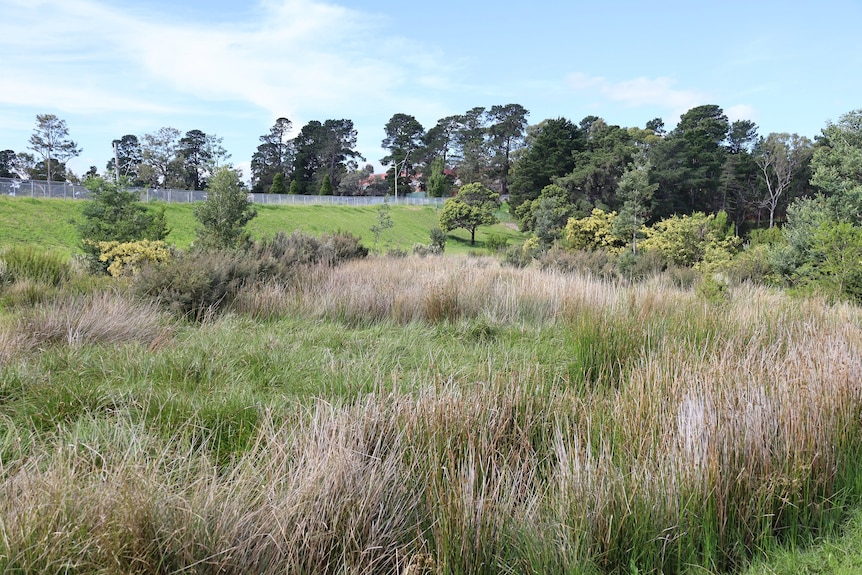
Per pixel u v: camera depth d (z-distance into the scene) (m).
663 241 21.09
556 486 2.65
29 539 1.86
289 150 94.25
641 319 5.17
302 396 3.91
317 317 7.00
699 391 3.15
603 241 29.03
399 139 91.56
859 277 8.73
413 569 2.01
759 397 3.13
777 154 57.19
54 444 2.73
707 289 7.72
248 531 2.09
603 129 62.47
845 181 20.08
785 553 2.46
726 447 2.71
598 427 3.16
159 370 4.25
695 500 2.50
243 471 2.48
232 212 15.52
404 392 3.81
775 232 27.33
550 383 4.14
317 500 2.22
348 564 2.11
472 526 2.26
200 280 6.92
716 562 2.41
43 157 61.66
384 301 7.39
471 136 91.25
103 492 2.07
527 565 2.26
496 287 7.95
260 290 7.72
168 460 2.66
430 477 2.57
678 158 52.31
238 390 3.92
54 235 25.38
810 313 5.93
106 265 11.70
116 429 2.89
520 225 53.88
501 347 5.68
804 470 2.75
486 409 3.15
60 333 5.12
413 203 66.62
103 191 16.30
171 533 1.98
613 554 2.38
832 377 3.48
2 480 2.31
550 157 56.78
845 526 2.66
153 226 16.94
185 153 75.75
